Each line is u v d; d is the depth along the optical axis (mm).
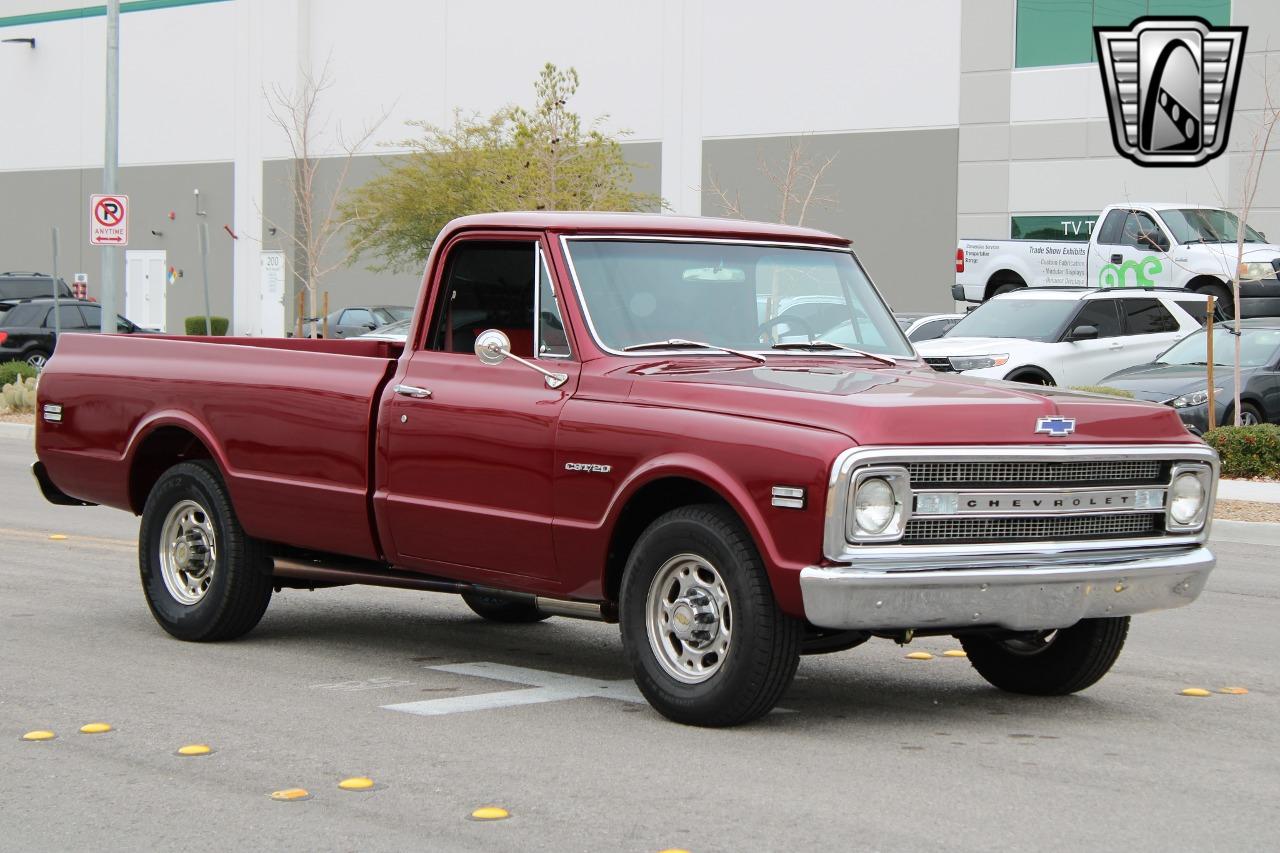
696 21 52719
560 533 8891
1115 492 8508
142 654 10594
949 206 48094
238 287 65812
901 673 10297
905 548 7863
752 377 8719
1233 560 16516
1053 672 9375
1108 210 33469
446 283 9852
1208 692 9750
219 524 10797
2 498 20641
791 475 7824
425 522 9609
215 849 6438
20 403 34406
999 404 8203
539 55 56719
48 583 13648
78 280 54406
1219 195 41844
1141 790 7363
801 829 6684
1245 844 6539
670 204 53531
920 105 48438
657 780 7453
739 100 51906
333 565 10586
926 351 25422
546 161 41531
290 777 7512
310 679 9852
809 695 9523
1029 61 46406
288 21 63312
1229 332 24891
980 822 6809
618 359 9000
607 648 11156
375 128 61125
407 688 9594
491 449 9250
